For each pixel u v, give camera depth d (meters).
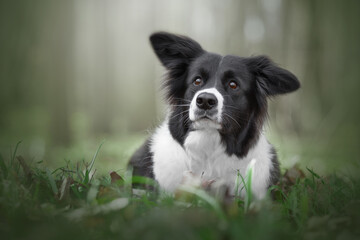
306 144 12.98
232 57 4.51
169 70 4.82
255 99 4.57
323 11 17.58
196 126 4.21
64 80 14.58
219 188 3.76
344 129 14.96
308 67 17.83
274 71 4.54
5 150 8.46
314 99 17.53
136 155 5.06
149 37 4.76
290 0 17.73
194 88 4.41
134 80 20.22
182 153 4.37
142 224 2.63
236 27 18.41
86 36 17.67
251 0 18.08
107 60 19.23
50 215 2.87
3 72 16.97
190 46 4.74
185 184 3.86
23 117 15.04
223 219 2.72
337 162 8.49
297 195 3.67
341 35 17.56
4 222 2.78
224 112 4.17
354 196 3.70
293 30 17.88
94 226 2.78
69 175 3.65
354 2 17.44
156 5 19.42
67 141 14.11
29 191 3.22
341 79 17.53
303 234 2.80
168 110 4.74
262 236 2.49
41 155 8.61
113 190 3.32
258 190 4.24
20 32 16.20
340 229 2.93
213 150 4.29
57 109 14.39
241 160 4.31
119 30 19.28
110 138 15.20
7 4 15.90
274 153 4.75
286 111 16.53
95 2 18.31
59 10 14.62
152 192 3.72
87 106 19.05
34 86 16.67
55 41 14.57
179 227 2.55
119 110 19.94
